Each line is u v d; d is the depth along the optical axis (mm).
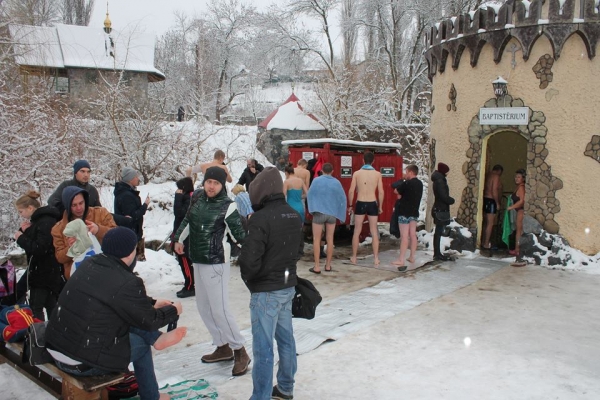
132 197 7047
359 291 7031
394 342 5180
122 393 3691
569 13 8211
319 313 6078
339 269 8367
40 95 10812
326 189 7973
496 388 4188
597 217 8461
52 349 3279
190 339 5301
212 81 33000
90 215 4984
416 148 17688
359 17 26859
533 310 6250
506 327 5645
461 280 7660
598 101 8320
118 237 3285
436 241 8961
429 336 5352
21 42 11688
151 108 14102
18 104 10516
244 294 6871
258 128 20547
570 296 6859
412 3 24859
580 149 8477
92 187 5980
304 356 4820
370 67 25734
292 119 20016
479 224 9570
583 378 4395
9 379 4152
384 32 26281
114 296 3156
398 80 26688
